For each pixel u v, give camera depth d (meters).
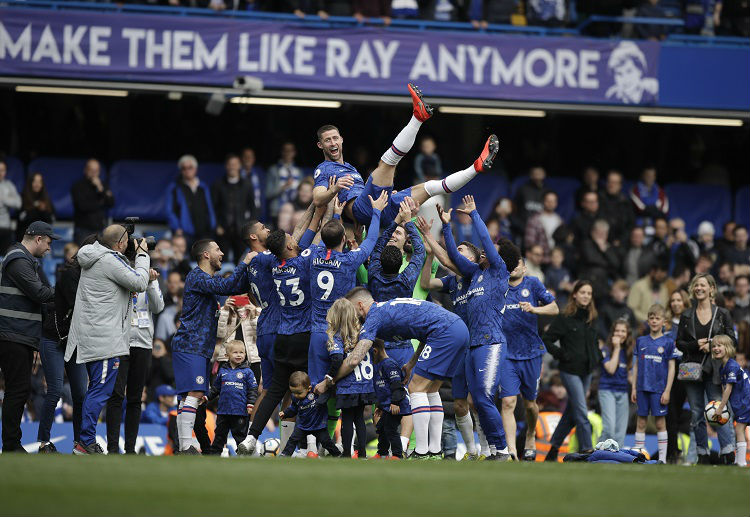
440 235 58.19
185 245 59.06
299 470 21.34
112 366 33.72
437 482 19.34
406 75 60.38
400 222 34.25
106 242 34.28
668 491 18.39
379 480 19.47
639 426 45.19
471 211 34.91
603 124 72.56
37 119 67.75
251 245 37.12
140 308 36.03
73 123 68.25
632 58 61.81
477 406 34.25
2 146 67.44
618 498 17.20
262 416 33.56
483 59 60.91
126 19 58.34
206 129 69.31
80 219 59.59
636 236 62.22
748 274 59.06
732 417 43.53
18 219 60.03
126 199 66.06
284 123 69.69
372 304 32.66
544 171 70.12
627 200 63.88
